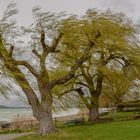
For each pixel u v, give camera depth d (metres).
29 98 35.22
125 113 53.28
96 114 45.34
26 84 34.44
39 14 34.12
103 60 41.56
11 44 34.06
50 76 41.53
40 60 35.91
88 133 33.22
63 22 34.25
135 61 41.56
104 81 46.31
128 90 47.28
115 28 36.34
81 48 36.69
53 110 41.50
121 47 38.97
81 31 34.19
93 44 35.47
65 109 42.09
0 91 33.28
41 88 35.59
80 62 35.88
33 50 35.88
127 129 33.47
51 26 34.22
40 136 34.16
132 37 41.00
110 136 30.38
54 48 35.56
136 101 51.06
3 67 33.19
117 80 43.38
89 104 45.25
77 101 44.81
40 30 34.38
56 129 35.22
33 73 35.47
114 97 48.47
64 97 42.16
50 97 35.59
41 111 35.12
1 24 33.38
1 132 46.28
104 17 35.97
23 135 38.31
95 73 44.44
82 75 43.75
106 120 44.66
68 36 34.31
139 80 44.09
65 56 37.00
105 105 55.97
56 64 40.91
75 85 44.03
